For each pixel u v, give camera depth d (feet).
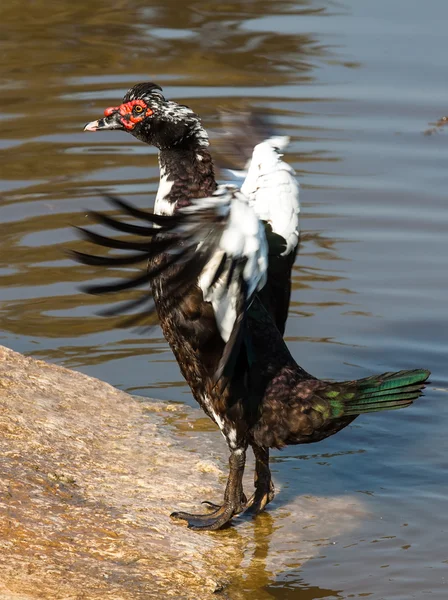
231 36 76.28
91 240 24.20
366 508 31.86
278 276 31.42
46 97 65.10
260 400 29.37
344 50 72.79
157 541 28.19
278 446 29.86
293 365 29.91
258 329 29.63
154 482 31.73
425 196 54.08
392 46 73.26
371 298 45.88
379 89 66.08
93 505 29.27
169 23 79.87
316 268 48.39
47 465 30.91
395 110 63.31
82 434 33.86
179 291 27.94
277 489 33.04
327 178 55.72
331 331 43.45
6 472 29.60
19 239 49.75
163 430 35.76
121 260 24.58
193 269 26.18
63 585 24.70
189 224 25.31
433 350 42.04
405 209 52.90
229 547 29.14
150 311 26.25
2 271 47.24
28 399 35.12
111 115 31.40
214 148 34.60
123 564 26.48
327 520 31.12
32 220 51.39
